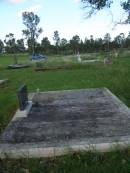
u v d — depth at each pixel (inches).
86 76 608.4
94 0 388.5
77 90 375.2
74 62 1098.1
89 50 2736.2
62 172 145.3
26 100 294.2
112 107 267.9
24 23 3073.3
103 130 199.5
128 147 162.7
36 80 594.9
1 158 163.9
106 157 156.8
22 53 3292.3
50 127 215.8
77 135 192.4
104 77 552.7
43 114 258.7
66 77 613.6
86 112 256.2
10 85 542.6
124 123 212.7
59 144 172.7
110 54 1489.9
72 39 2883.9
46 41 3144.7
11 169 152.8
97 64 984.3
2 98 380.5
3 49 3410.4
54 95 354.0
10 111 294.5
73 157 159.3
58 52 2847.0
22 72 847.1
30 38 3105.3
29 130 210.2
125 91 362.6
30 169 150.9
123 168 142.9
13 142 186.1
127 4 384.5
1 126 238.7
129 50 1326.3
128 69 667.4
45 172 146.6
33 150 164.9
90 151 161.8
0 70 995.3
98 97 327.3
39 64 1011.3
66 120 233.3
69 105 292.4
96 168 145.1
